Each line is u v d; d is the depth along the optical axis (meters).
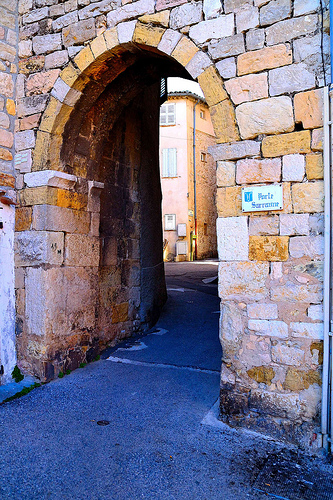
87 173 4.79
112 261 5.38
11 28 4.46
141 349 5.18
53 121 4.21
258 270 3.11
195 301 7.28
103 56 3.93
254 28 3.17
